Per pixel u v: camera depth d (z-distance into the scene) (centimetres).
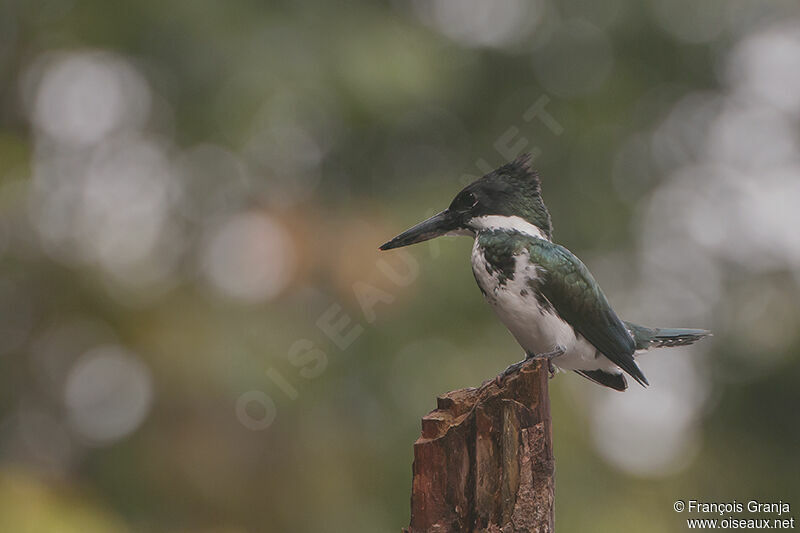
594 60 1499
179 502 1233
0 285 1288
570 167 1483
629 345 737
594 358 742
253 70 1239
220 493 1229
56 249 1287
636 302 1571
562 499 1330
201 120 1287
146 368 1246
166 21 1266
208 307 1284
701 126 1605
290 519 1247
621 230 1492
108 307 1280
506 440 556
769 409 1744
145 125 1366
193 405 1231
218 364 1223
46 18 1317
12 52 1334
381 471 1293
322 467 1260
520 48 1484
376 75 1273
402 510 1282
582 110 1473
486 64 1486
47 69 1361
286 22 1291
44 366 1305
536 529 549
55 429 1294
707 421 1738
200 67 1270
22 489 1138
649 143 1571
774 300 1650
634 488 1418
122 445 1250
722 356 1702
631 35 1477
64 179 1338
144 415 1248
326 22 1306
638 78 1521
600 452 1405
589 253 1504
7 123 1334
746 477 1695
